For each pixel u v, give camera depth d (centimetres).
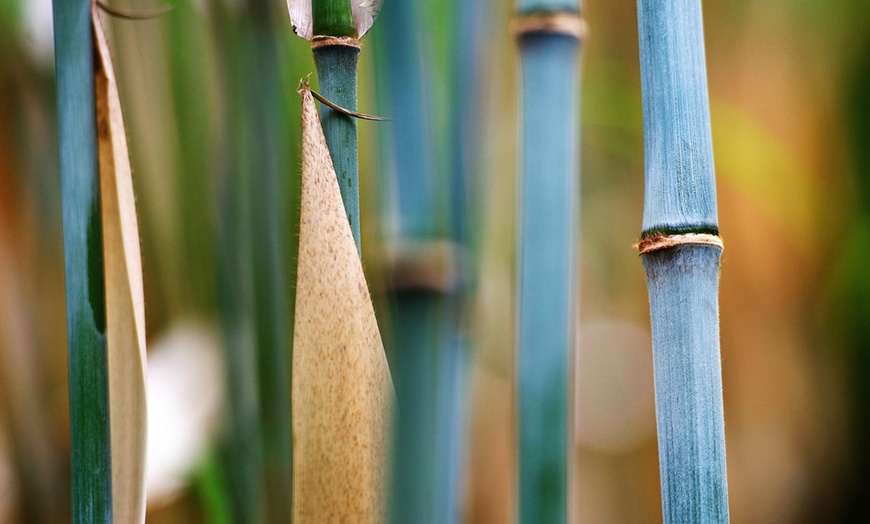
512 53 109
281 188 65
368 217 67
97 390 52
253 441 67
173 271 71
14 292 76
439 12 63
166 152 72
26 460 75
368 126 66
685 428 52
